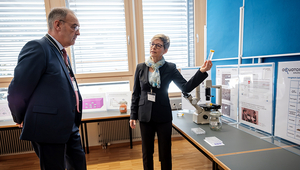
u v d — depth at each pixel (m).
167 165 1.40
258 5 1.41
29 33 2.40
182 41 2.78
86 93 2.49
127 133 2.71
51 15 1.11
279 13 1.23
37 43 1.03
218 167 1.00
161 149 1.40
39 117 1.00
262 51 1.40
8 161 2.36
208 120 1.63
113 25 2.58
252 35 1.50
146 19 2.66
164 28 2.71
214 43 2.14
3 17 2.33
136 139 2.78
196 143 1.21
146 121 1.36
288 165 0.90
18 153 2.45
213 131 1.43
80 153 1.39
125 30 2.61
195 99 1.61
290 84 1.13
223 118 1.82
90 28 2.53
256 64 1.39
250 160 0.95
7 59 2.40
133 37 2.65
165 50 1.40
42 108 1.01
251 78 1.45
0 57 2.38
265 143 1.18
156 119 1.35
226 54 1.90
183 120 1.76
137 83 1.51
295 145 1.12
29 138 1.00
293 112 1.12
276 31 1.26
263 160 0.95
